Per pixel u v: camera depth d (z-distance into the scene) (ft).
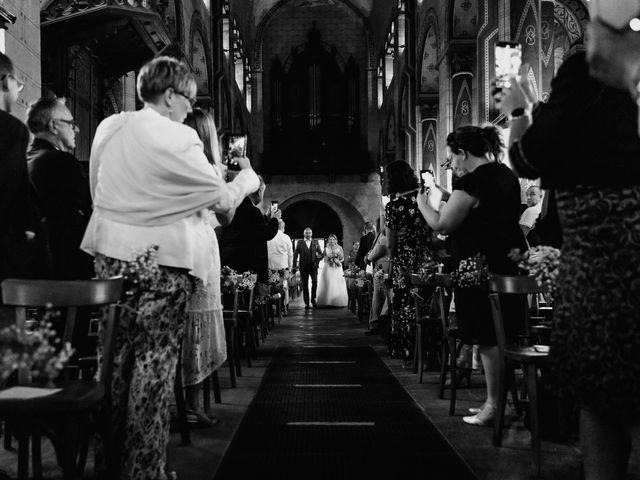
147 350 10.19
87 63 44.14
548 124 7.51
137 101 55.16
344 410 17.78
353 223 105.40
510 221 15.65
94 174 10.82
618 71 7.43
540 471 12.39
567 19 50.65
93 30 35.78
